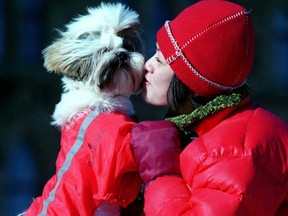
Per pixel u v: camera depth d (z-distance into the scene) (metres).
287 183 7.20
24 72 44.97
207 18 7.54
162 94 7.88
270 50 47.50
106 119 7.97
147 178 7.35
